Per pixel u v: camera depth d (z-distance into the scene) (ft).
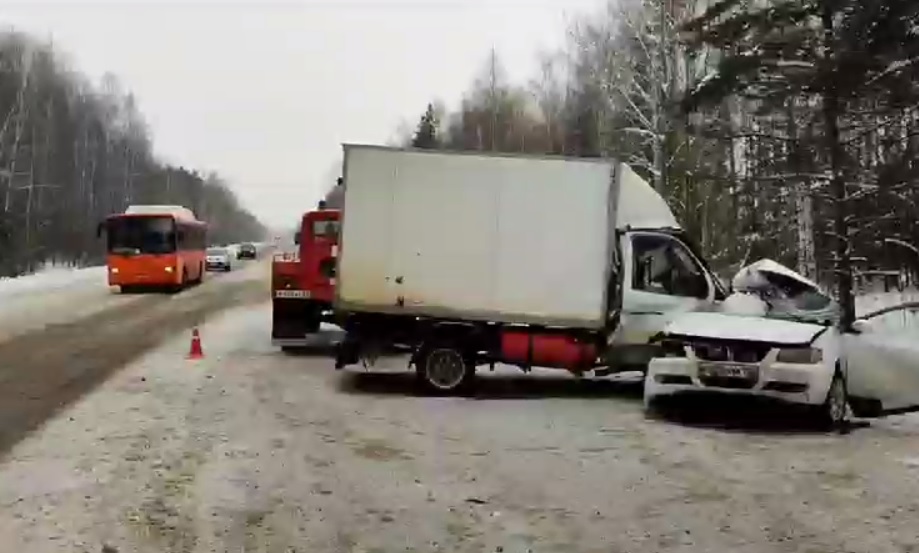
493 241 42.80
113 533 21.63
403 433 33.96
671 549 20.98
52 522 22.40
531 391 45.37
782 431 35.58
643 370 43.68
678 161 103.65
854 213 65.21
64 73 277.85
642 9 115.65
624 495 25.61
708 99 64.59
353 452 30.58
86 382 45.19
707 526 22.77
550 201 42.78
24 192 215.10
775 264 43.88
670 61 106.63
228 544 20.97
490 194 42.91
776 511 24.16
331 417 37.04
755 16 62.28
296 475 27.35
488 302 42.75
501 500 24.90
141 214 120.98
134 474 27.20
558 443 32.55
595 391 45.65
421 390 43.68
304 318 59.00
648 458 30.32
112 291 123.54
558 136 180.14
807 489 26.45
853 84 58.13
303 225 59.00
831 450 32.01
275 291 59.00
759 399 35.29
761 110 66.74
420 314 42.91
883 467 29.32
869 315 42.80
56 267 218.59
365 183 43.11
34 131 213.87
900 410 39.01
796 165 64.59
